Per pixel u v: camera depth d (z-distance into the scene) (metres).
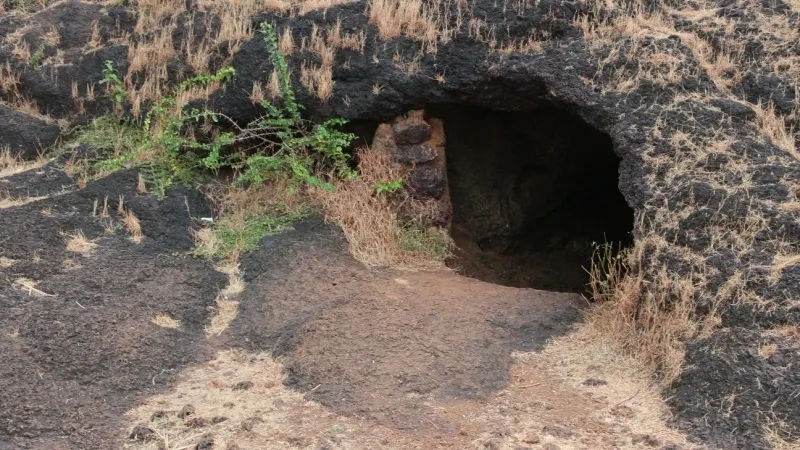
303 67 5.56
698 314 4.01
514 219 6.50
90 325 4.10
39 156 5.61
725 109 4.73
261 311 4.48
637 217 4.49
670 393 3.78
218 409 3.72
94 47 6.06
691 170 4.48
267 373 4.04
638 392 3.87
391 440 3.49
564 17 5.43
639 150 4.65
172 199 5.27
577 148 6.28
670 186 4.46
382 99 5.44
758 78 4.95
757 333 3.76
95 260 4.67
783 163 4.44
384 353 4.09
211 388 3.89
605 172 6.59
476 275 5.91
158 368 3.99
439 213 5.47
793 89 4.88
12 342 3.88
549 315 4.48
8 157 5.51
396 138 5.46
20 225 4.80
